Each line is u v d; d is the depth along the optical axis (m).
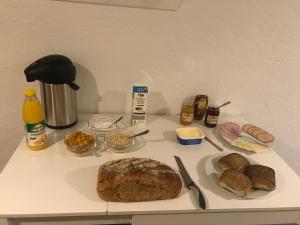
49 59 1.00
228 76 1.26
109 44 1.12
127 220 0.81
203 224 0.83
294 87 1.32
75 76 1.12
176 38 1.14
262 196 0.84
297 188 0.90
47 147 0.99
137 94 1.12
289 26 1.17
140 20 1.09
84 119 1.21
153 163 0.87
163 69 1.21
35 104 0.90
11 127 1.27
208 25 1.13
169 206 0.78
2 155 1.35
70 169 0.89
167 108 1.31
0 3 1.00
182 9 1.09
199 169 0.95
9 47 1.08
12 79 1.15
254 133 1.18
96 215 0.78
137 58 1.17
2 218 0.72
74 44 1.11
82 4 1.04
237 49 1.20
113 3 1.04
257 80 1.29
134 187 0.78
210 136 1.17
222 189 0.86
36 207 0.74
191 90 1.27
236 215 0.83
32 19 1.04
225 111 1.35
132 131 1.14
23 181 0.82
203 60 1.21
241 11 1.12
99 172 0.83
